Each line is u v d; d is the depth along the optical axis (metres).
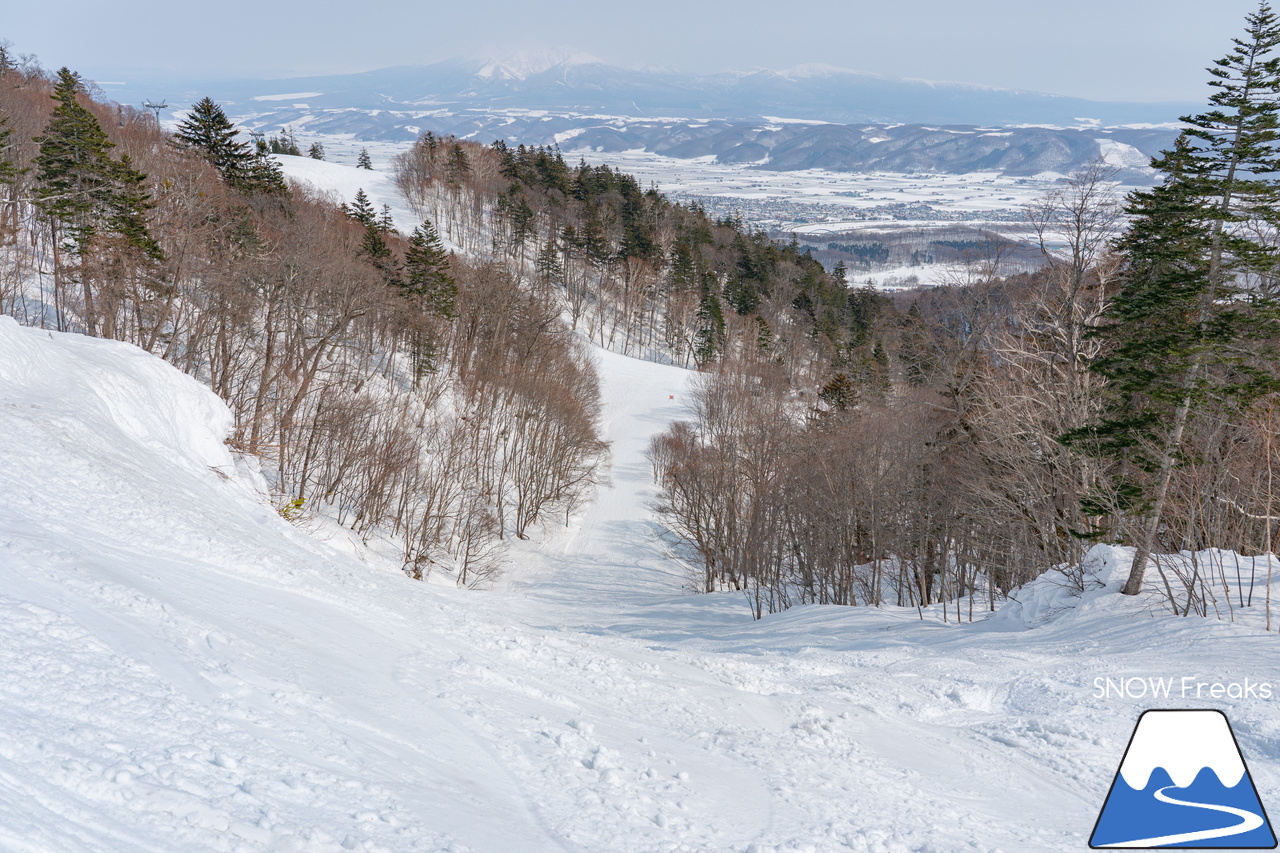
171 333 48.31
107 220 44.84
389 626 12.08
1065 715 11.65
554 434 61.06
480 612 19.61
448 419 58.62
